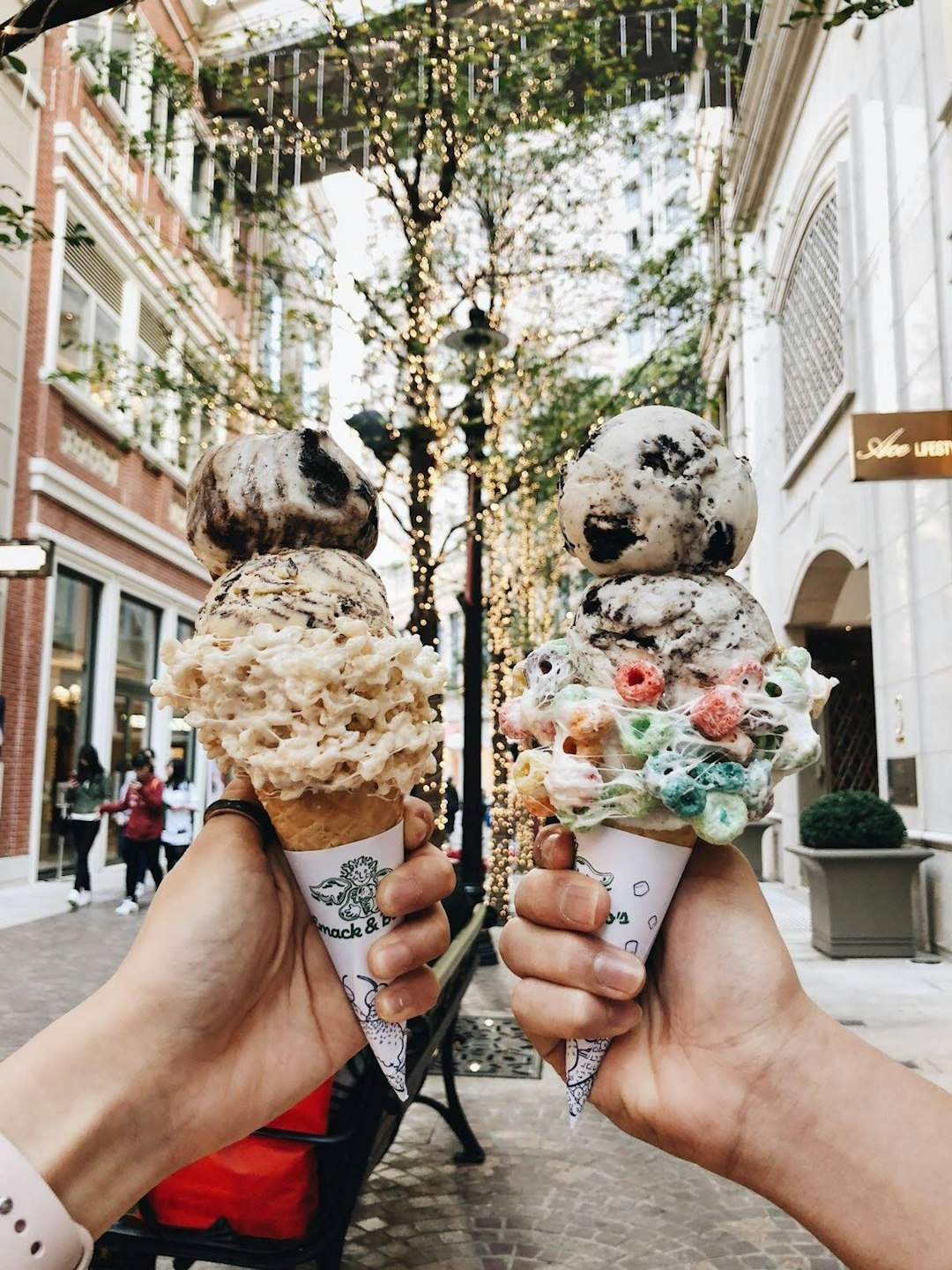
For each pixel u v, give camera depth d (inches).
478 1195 142.3
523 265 361.4
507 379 346.0
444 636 1290.6
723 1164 43.4
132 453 606.2
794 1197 40.8
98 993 46.1
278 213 332.2
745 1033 44.5
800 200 466.9
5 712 457.1
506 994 270.4
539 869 53.7
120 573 578.2
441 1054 157.0
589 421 358.6
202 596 719.1
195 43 389.4
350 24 295.7
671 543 52.2
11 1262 36.1
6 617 462.6
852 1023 225.9
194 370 322.3
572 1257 123.5
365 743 53.8
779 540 544.4
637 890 50.2
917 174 327.9
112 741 578.9
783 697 51.1
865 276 382.0
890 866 315.0
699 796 47.4
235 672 53.5
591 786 49.6
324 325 316.2
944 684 310.7
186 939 47.4
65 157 503.5
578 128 323.6
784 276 508.4
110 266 553.3
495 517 434.0
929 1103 40.6
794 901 460.1
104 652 561.9
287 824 53.7
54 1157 38.7
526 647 565.3
